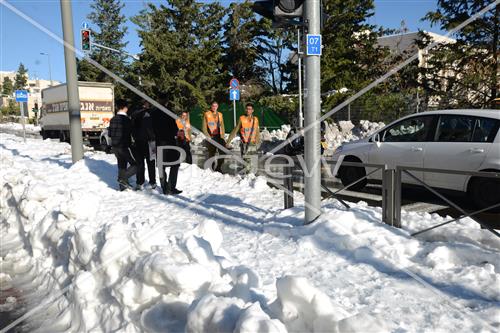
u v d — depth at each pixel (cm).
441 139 695
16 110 8438
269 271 385
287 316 241
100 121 2411
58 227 464
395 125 784
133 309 298
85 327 322
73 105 1111
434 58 2270
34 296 417
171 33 3197
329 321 221
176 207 684
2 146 1959
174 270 275
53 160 1315
